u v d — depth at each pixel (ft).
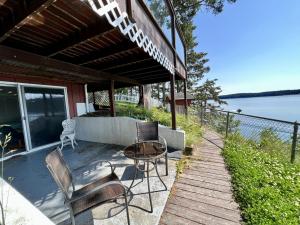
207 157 13.43
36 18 6.22
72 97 21.83
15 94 15.83
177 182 9.70
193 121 25.27
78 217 7.08
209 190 8.86
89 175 10.94
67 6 5.58
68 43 8.08
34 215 4.04
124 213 7.19
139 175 10.42
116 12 5.58
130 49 9.41
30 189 9.55
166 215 7.16
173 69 15.51
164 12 13.99
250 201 7.77
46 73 15.06
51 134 18.83
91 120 19.16
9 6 5.34
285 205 7.55
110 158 13.76
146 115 21.68
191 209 7.48
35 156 15.26
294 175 10.77
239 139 17.99
